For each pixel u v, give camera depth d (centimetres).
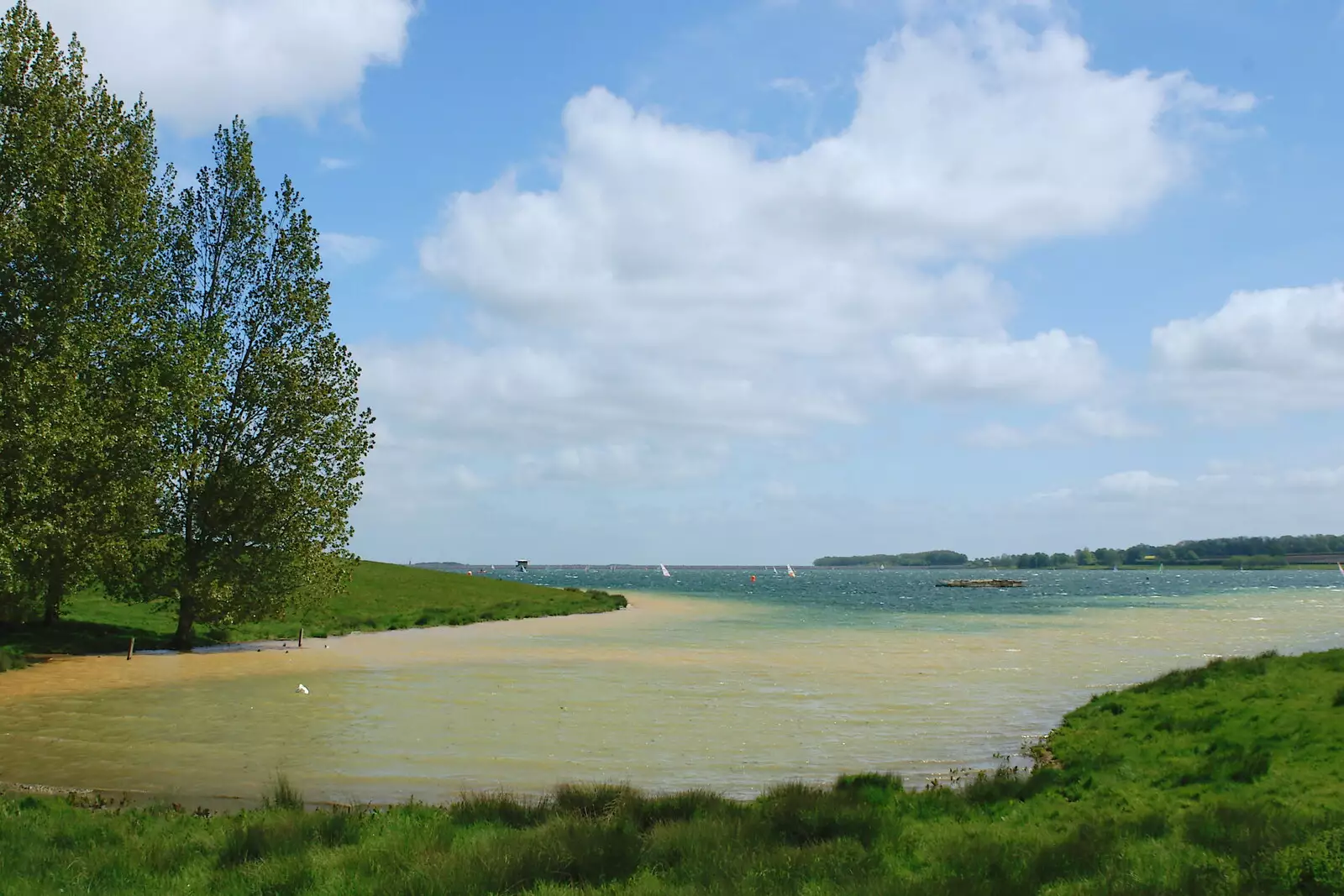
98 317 3256
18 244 2867
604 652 4419
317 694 2842
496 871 1011
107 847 1119
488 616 6838
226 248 4169
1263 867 989
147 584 3897
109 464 3253
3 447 2756
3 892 931
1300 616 8288
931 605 10469
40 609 4188
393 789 1650
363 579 8369
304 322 4181
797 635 5644
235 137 4191
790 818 1291
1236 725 2022
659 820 1278
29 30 3122
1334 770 1557
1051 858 1070
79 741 2056
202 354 3725
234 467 4016
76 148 3145
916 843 1207
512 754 1969
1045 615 8394
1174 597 13525
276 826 1200
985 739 2206
